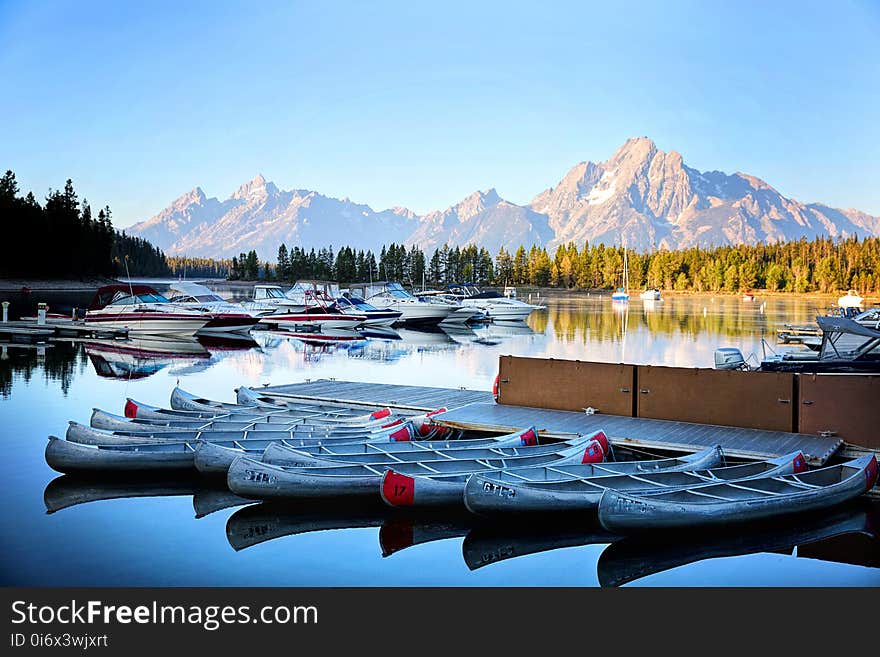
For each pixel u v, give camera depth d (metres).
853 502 11.80
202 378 24.81
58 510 11.93
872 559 10.43
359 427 14.74
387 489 10.95
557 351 35.50
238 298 96.12
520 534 11.16
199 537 10.98
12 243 92.75
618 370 15.22
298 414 16.02
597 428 14.15
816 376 13.54
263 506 12.09
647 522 10.30
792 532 11.19
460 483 11.44
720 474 11.89
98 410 14.99
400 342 40.22
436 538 11.03
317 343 39.22
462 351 35.00
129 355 31.67
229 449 12.79
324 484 11.58
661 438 13.43
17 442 15.74
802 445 12.97
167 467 13.27
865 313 40.81
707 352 35.44
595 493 11.15
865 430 13.18
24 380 23.89
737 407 14.22
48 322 41.56
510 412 15.59
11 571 9.95
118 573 9.92
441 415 15.27
